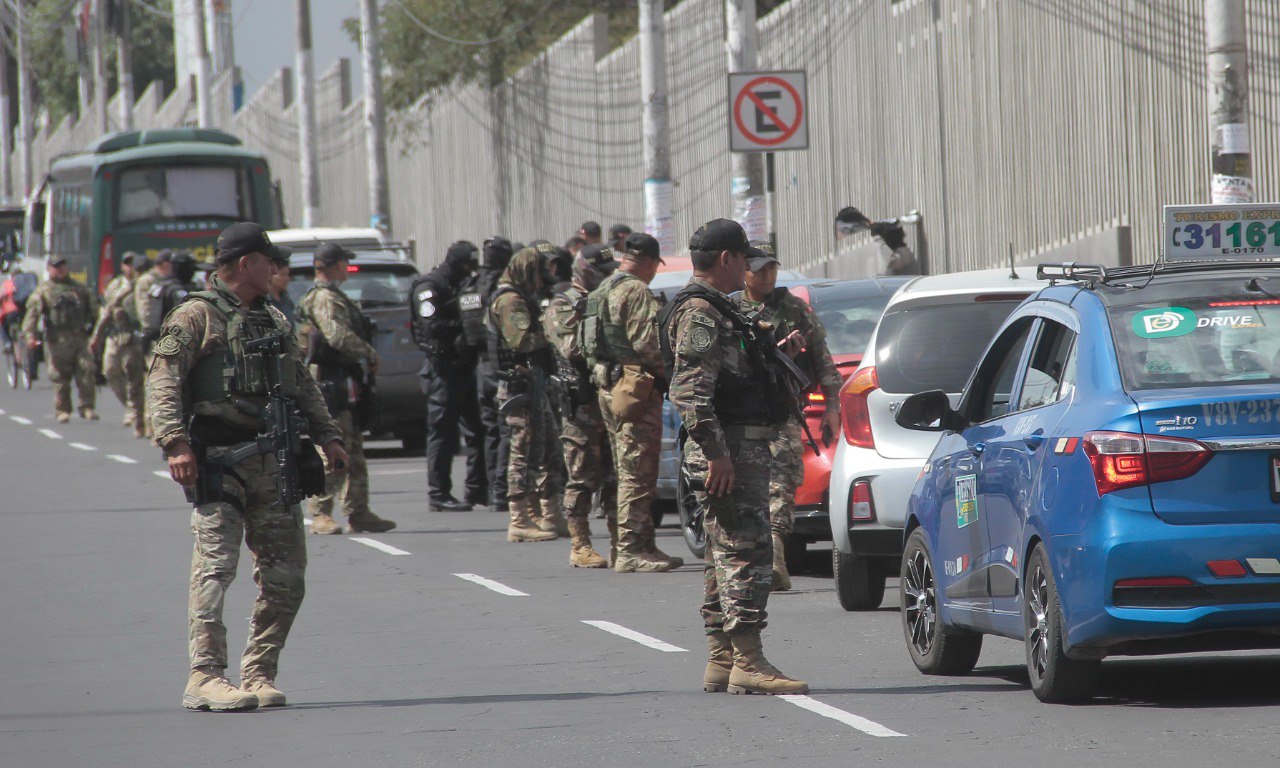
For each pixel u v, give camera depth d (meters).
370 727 26.41
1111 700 26.97
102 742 25.81
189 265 72.56
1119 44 61.28
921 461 35.66
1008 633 27.33
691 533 43.97
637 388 41.50
